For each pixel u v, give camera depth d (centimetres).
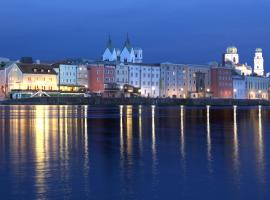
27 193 2869
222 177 3319
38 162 3947
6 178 3284
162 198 2777
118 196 2812
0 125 8288
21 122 9156
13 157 4231
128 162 3953
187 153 4516
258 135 6506
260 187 3025
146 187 3027
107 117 11219
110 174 3428
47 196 2803
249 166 3753
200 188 3003
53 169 3622
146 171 3544
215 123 9262
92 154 4434
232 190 2953
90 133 6725
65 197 2786
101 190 2947
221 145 5200
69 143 5384
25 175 3388
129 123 9031
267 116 12862
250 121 10156
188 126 8300
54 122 9206
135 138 5997
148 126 8231
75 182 3161
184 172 3500
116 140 5731
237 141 5656
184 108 19425
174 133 6775
